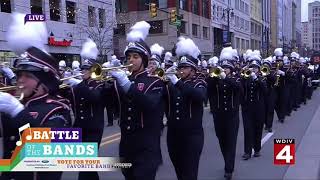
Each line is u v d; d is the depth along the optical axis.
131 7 51.66
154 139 4.96
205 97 6.07
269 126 12.80
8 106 3.17
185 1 54.69
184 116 5.92
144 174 4.88
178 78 6.02
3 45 24.33
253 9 93.12
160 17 50.53
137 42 5.05
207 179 7.87
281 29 132.50
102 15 36.00
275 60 16.12
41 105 3.30
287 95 15.41
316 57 37.72
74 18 32.34
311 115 16.94
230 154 7.73
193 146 5.97
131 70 5.10
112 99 5.02
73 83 6.80
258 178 7.85
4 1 25.38
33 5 27.98
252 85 9.24
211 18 63.25
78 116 6.89
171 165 8.95
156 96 4.91
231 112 7.68
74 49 31.48
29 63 3.27
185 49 6.10
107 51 35.84
